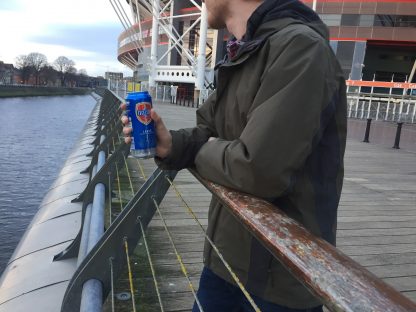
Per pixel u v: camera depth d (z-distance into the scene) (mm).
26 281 3740
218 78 1408
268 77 1136
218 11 1513
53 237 4914
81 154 11562
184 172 7059
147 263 3375
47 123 50250
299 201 1198
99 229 2580
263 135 1067
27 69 120625
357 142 14156
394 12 42406
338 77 1213
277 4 1283
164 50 43812
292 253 829
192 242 3865
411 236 4559
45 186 22891
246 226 1022
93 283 1959
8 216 17516
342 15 44094
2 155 30203
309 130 1081
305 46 1116
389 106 32688
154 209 2104
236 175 1124
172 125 14516
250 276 1345
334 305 678
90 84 150500
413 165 9727
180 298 2877
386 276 3523
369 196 6348
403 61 51469
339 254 813
